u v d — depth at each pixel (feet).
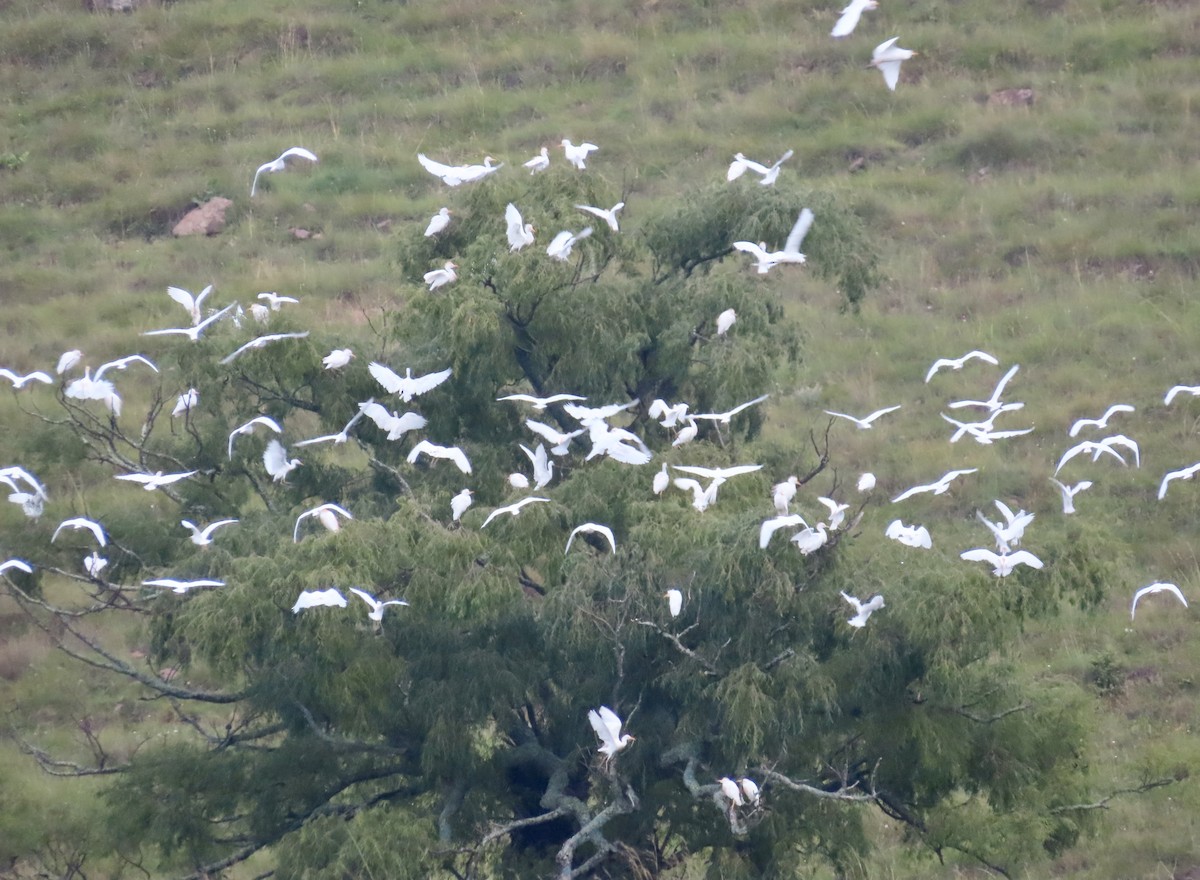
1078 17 129.70
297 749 49.39
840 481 82.58
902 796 49.29
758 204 51.88
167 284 106.73
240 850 51.70
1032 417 88.89
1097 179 111.24
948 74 124.98
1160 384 90.79
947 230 107.55
